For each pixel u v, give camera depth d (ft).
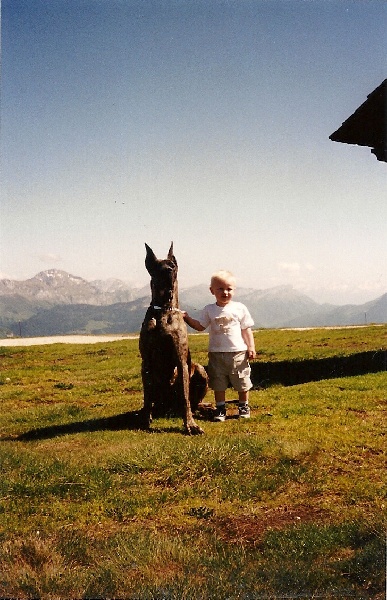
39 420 30.60
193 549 12.63
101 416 30.01
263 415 26.61
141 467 18.72
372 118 32.76
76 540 13.30
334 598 10.30
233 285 25.91
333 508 15.08
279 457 19.30
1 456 20.85
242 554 12.34
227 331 25.86
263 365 49.29
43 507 16.12
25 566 11.84
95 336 128.88
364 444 20.80
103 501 16.39
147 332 24.44
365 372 42.01
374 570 10.96
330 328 108.06
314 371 45.11
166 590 10.55
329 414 26.48
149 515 15.40
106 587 10.84
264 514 15.17
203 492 16.92
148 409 25.61
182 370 24.23
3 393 42.96
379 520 13.34
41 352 78.18
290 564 11.62
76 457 20.47
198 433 23.47
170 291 24.59
